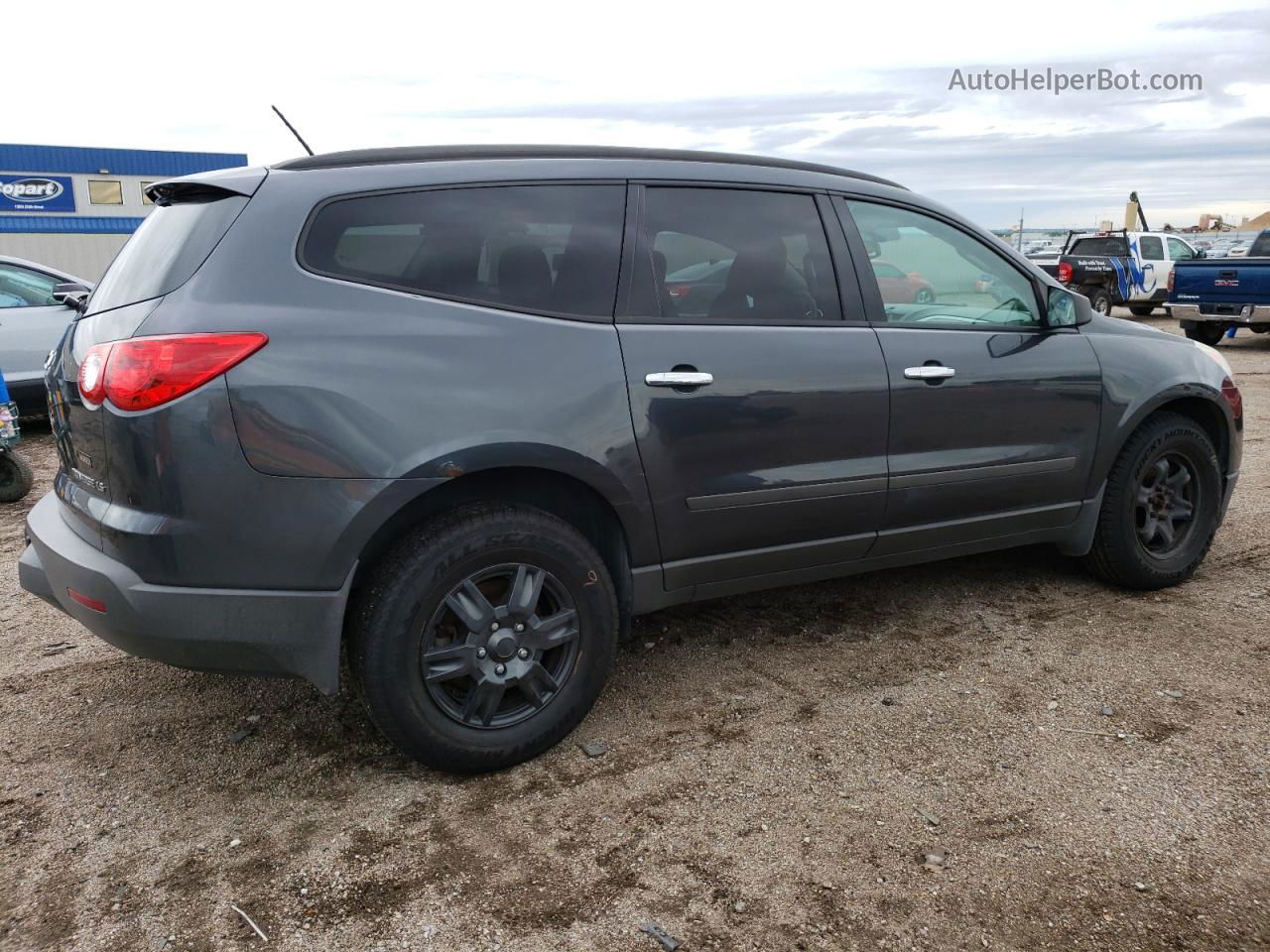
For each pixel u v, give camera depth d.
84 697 3.38
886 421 3.39
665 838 2.53
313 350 2.51
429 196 2.78
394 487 2.56
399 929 2.21
